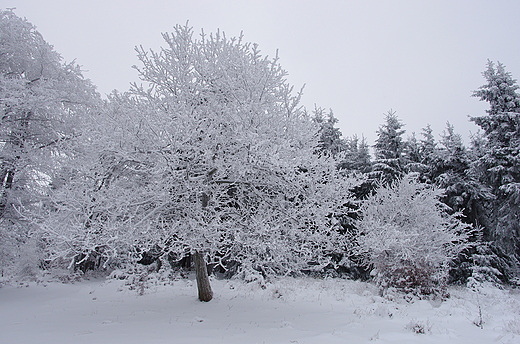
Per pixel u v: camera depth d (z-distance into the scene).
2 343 4.72
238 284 11.31
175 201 7.12
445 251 11.40
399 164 18.89
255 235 6.83
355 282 13.39
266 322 6.36
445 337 5.23
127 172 8.17
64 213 6.67
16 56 11.12
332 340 4.95
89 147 7.16
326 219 7.88
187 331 5.47
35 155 10.12
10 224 10.12
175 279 12.94
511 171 14.58
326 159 8.11
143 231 6.39
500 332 5.57
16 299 9.29
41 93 10.41
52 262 13.51
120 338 4.95
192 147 6.73
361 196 18.34
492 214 16.25
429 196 11.59
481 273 14.38
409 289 9.31
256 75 7.32
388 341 4.93
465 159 17.33
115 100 7.98
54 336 5.11
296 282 12.19
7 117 10.25
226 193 8.48
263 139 6.64
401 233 10.02
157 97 8.01
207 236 6.35
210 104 7.93
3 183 10.27
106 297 9.67
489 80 16.16
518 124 14.73
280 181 7.51
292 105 7.75
